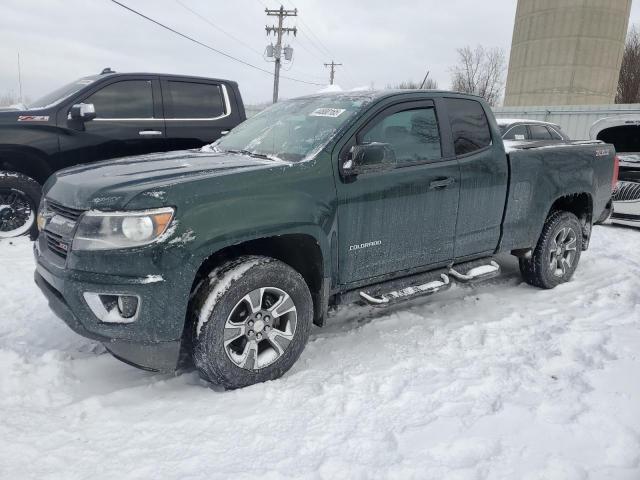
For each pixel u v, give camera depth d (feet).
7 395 8.98
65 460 7.39
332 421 8.48
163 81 21.43
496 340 11.76
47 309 13.34
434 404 9.00
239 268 9.18
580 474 7.16
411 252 11.89
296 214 9.62
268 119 13.16
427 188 11.71
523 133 31.24
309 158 10.20
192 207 8.58
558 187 15.08
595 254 20.34
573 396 9.17
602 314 13.52
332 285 10.78
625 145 27.17
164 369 8.94
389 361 10.71
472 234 13.11
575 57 79.66
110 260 8.34
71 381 9.71
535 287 16.07
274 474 7.15
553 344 11.43
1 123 18.43
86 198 8.80
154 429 8.20
